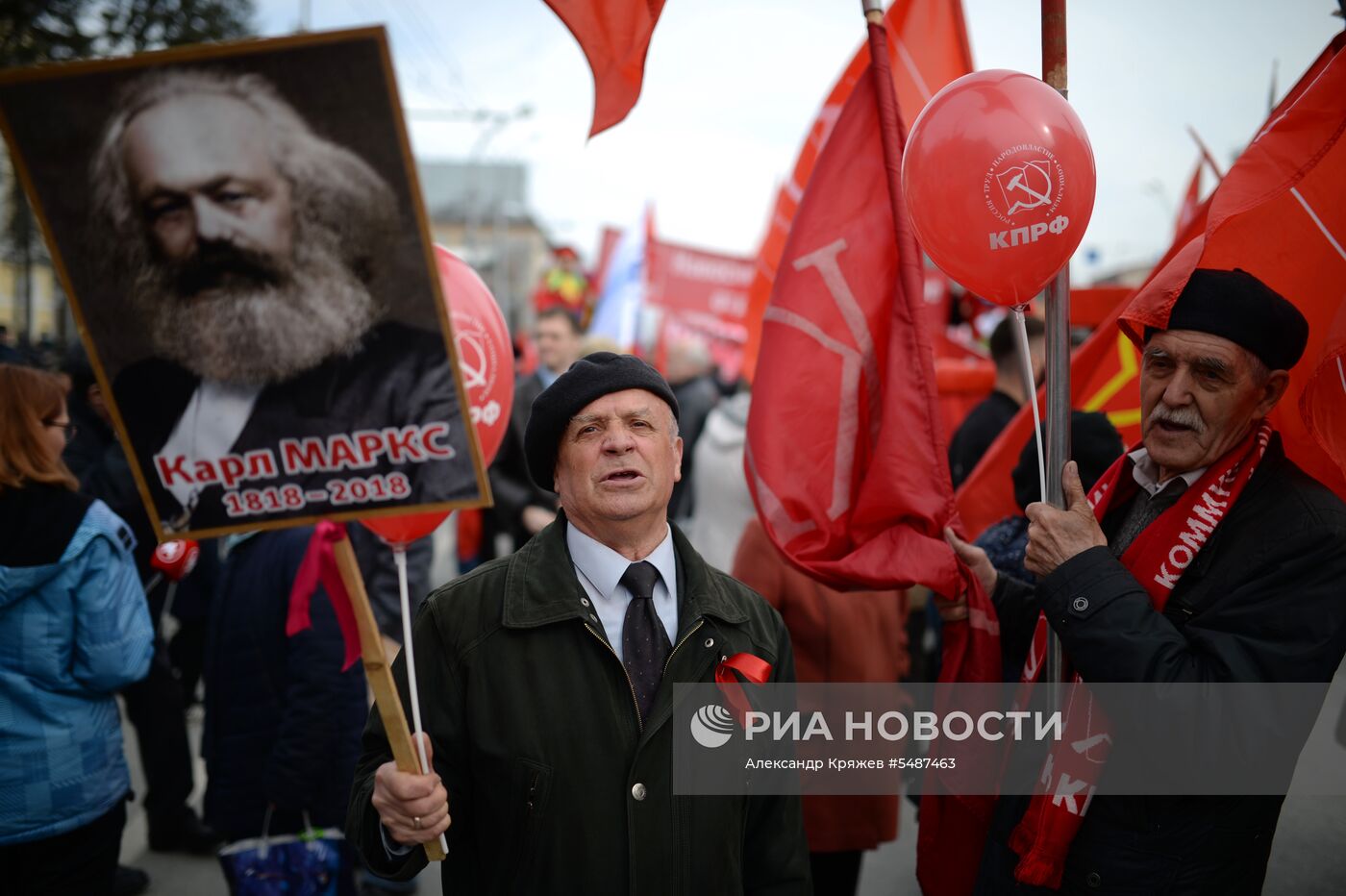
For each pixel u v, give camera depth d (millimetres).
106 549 2779
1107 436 2742
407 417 1627
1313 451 2275
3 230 10312
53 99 1495
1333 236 2193
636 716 1945
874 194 2514
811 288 2521
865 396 2504
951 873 2348
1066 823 2006
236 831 3400
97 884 2865
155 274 1558
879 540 2463
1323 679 1848
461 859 2035
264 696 3373
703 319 11469
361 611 1701
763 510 2484
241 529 1643
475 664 1969
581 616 1955
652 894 1885
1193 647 1915
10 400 2703
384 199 1557
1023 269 2059
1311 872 2883
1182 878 1957
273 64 1507
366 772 1984
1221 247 2240
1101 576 1952
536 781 1895
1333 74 2168
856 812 2939
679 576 2127
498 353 2209
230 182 1536
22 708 2697
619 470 2023
